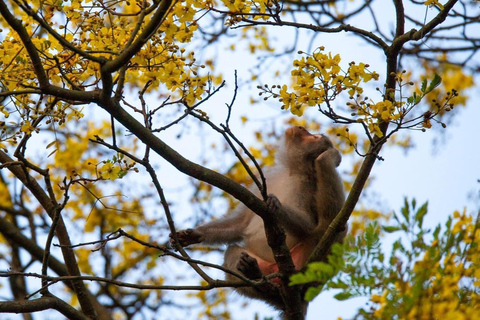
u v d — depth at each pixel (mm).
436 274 7586
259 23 11438
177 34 10188
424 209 7648
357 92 10195
